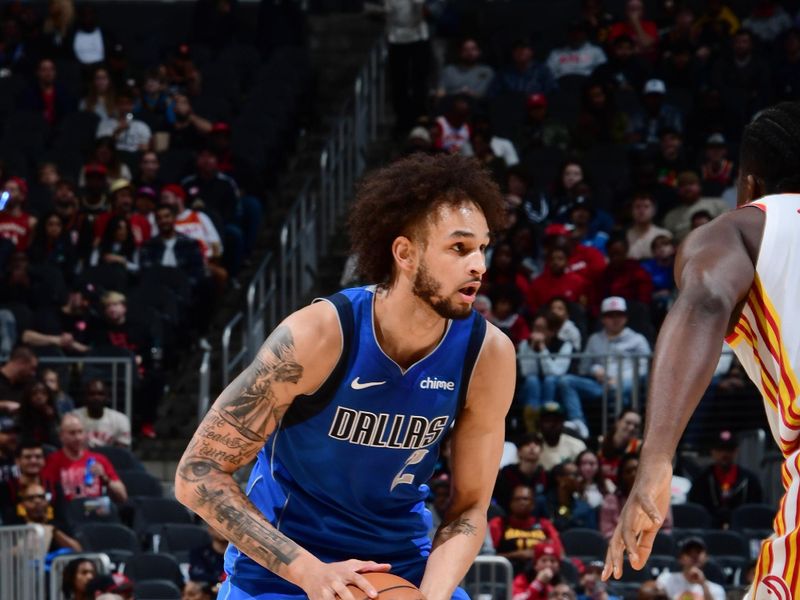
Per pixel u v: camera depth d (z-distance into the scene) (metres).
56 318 33.75
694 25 47.28
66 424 28.12
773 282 5.99
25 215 36.97
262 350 8.28
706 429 32.22
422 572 9.01
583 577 25.08
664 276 35.47
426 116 43.00
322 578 8.03
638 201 36.88
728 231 6.07
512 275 34.84
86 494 27.98
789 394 5.98
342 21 49.41
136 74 47.50
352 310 8.22
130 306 34.19
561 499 28.39
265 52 47.38
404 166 8.12
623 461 28.56
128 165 41.28
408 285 8.08
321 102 47.28
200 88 45.22
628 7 46.81
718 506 29.66
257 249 40.88
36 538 24.86
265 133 42.94
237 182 40.69
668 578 25.44
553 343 32.22
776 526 6.03
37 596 24.88
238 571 8.77
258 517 8.35
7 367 30.73
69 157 41.59
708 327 5.71
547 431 29.73
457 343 8.34
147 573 25.62
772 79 44.94
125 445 31.00
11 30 47.03
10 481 27.06
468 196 8.02
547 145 42.34
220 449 8.39
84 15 47.38
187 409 34.25
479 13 49.12
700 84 45.12
